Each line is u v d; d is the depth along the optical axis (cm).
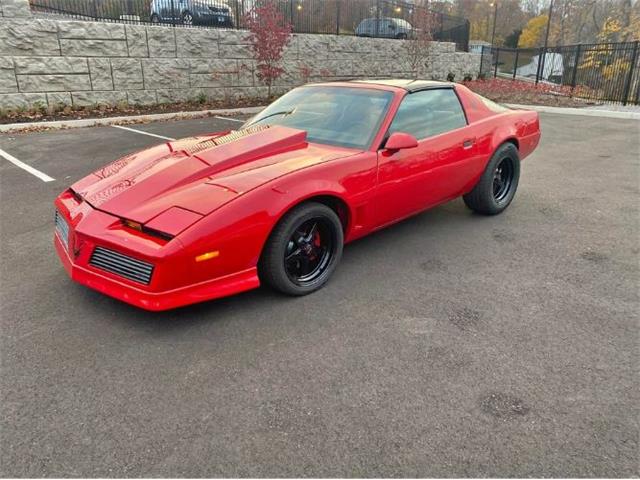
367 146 360
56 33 1020
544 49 2128
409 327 295
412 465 194
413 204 406
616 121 1249
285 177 303
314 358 263
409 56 1792
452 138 422
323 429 212
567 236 451
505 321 303
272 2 1344
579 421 219
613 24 4050
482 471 191
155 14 1224
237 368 254
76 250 290
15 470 189
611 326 298
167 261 258
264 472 190
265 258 304
